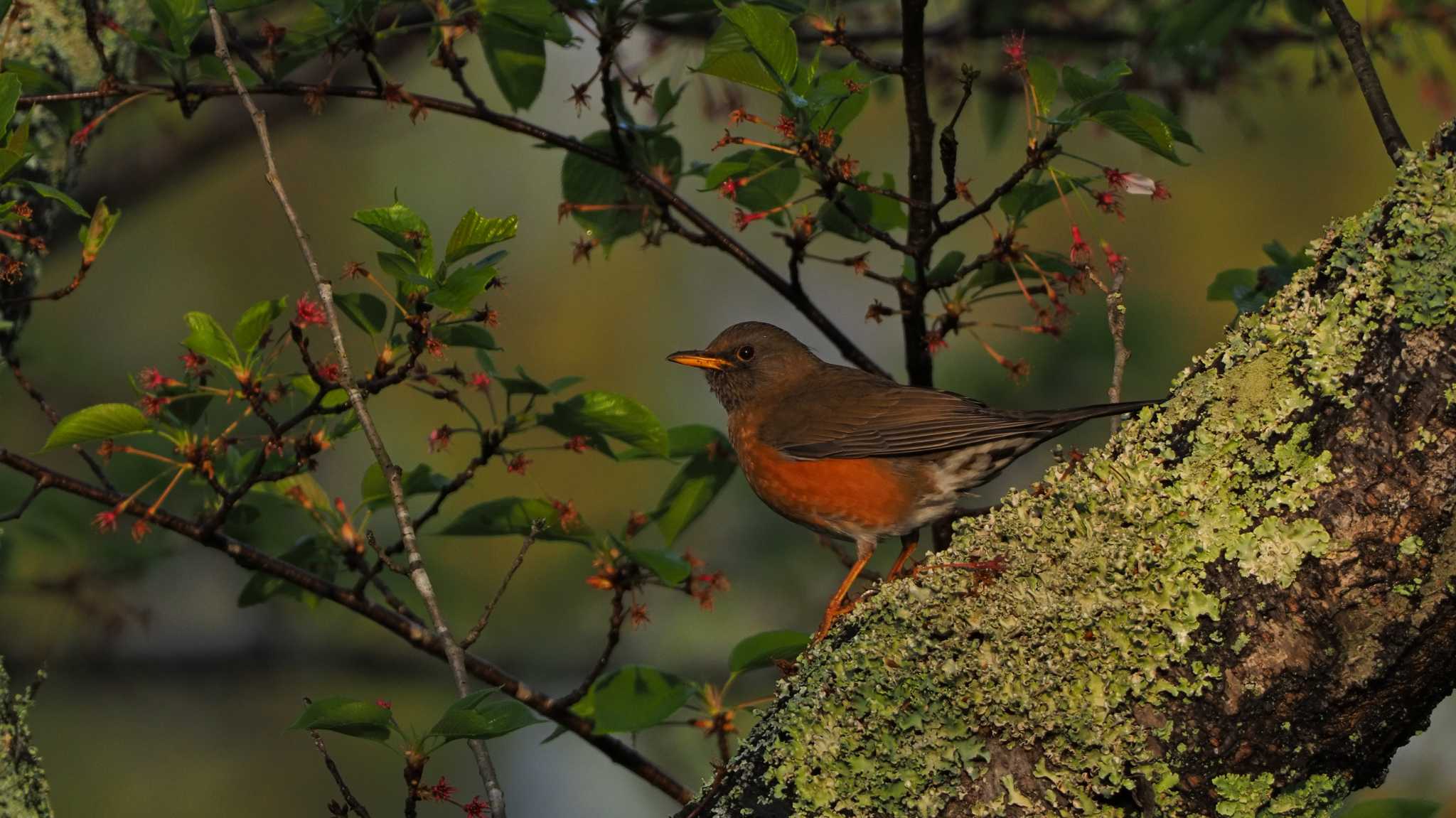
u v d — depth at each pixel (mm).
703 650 15695
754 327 11484
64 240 13547
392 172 16672
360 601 8508
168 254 16594
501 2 8094
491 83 16375
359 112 15352
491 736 6289
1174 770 4969
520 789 17516
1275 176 15008
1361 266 5129
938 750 5156
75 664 15695
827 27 7914
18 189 8977
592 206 9297
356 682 16750
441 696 16781
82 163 9773
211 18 7461
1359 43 6785
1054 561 5246
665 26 10586
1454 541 4773
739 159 8062
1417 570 4801
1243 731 4938
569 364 16766
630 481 15422
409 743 6195
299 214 16719
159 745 16453
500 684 8438
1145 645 5039
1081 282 7965
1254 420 5129
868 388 10352
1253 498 5043
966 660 5195
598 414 7863
